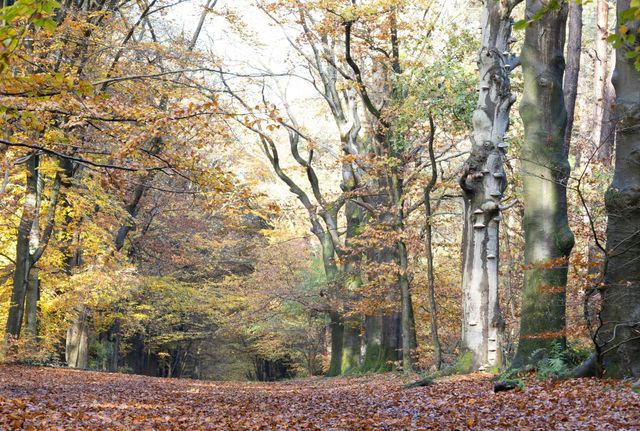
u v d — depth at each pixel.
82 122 13.38
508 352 24.69
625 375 12.30
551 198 15.77
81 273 26.83
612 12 35.44
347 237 32.78
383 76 27.28
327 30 24.61
